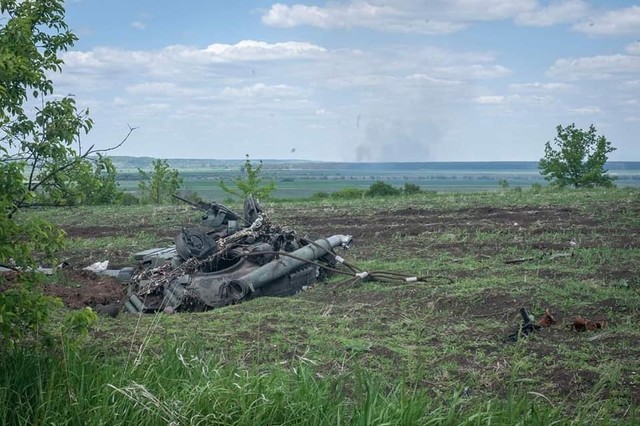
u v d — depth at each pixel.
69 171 7.38
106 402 6.27
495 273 12.30
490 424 6.04
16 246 6.59
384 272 12.25
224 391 6.38
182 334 8.91
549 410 6.30
